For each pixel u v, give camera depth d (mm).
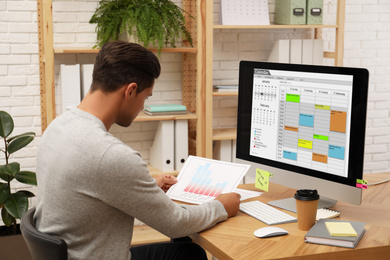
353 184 1716
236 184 1931
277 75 1936
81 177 1438
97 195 1441
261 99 2010
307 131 1850
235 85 3670
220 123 3846
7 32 3297
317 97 1805
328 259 1471
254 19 3527
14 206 2834
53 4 3361
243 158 2113
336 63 3660
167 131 3355
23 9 3309
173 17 3209
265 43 3836
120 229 1507
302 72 1846
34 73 3383
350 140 1715
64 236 1482
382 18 4102
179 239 2254
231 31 3752
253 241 1558
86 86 3174
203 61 3330
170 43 3328
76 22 3426
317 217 1738
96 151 1437
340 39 3635
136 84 1542
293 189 2139
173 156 3389
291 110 1898
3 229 3178
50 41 2992
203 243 1610
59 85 3264
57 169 1481
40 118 3432
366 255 1503
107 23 3146
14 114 3379
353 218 1758
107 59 1527
